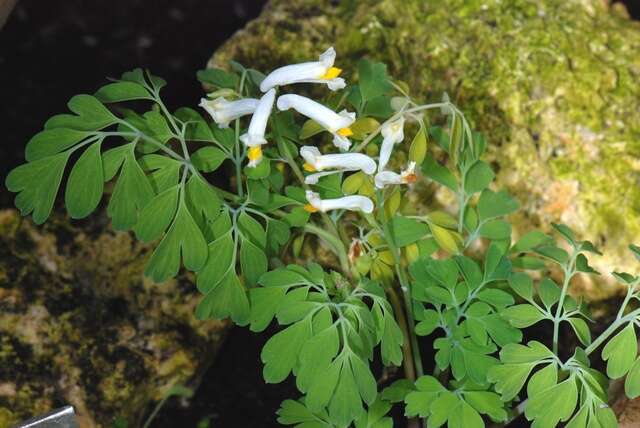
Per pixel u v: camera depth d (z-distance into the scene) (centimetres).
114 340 31
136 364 31
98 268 32
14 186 27
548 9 36
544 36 35
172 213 27
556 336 28
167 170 28
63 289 32
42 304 31
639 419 30
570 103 34
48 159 27
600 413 27
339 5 36
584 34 35
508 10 36
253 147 27
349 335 27
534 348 27
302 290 28
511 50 35
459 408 27
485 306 28
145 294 32
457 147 29
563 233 29
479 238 33
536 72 34
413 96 34
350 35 35
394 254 29
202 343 32
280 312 27
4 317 31
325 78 28
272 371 27
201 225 28
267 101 27
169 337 32
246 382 32
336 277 28
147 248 33
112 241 32
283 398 32
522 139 33
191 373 32
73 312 31
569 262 29
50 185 27
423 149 28
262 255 28
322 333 27
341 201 28
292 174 32
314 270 28
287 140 30
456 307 28
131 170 27
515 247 30
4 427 30
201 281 27
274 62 35
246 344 33
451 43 35
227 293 28
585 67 34
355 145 30
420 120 28
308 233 33
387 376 32
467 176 30
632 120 34
